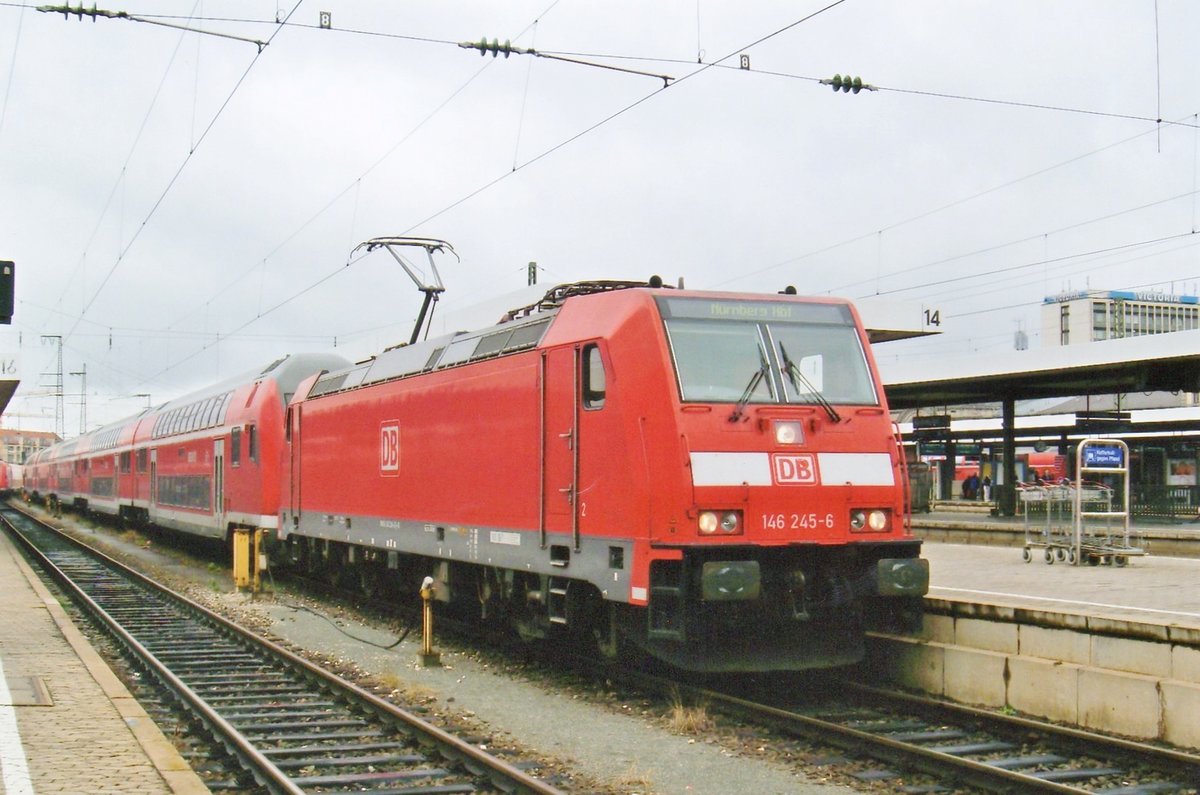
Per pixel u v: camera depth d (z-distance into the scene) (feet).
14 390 124.88
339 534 62.18
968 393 96.58
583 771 28.76
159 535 131.95
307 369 79.92
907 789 27.09
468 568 50.08
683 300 37.09
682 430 34.55
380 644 49.98
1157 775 27.81
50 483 218.38
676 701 35.73
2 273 41.78
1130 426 113.39
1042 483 59.77
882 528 36.91
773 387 36.63
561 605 40.27
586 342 38.19
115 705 33.47
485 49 43.34
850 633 37.50
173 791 24.14
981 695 35.83
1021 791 26.07
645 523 34.63
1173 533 62.64
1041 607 35.68
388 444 55.62
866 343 39.24
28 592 68.39
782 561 35.83
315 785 27.37
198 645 50.83
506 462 43.37
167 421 114.01
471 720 34.60
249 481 79.71
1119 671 32.24
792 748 30.78
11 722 30.78
